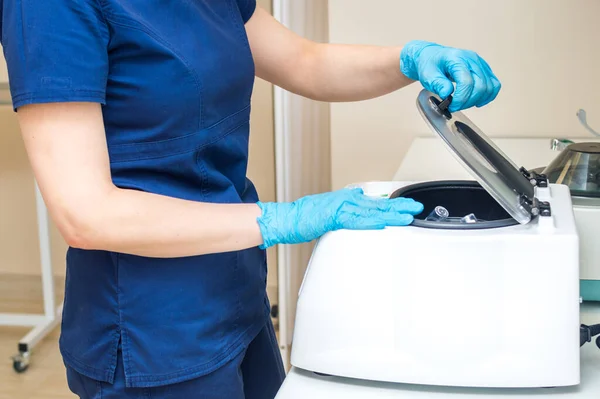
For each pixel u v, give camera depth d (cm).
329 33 195
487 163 84
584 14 179
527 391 78
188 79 87
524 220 78
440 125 84
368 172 205
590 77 184
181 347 92
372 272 77
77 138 77
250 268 102
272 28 120
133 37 84
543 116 190
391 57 114
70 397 215
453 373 76
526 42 185
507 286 73
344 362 79
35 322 252
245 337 102
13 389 221
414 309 75
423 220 81
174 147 91
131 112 87
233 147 100
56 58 76
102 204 77
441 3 187
